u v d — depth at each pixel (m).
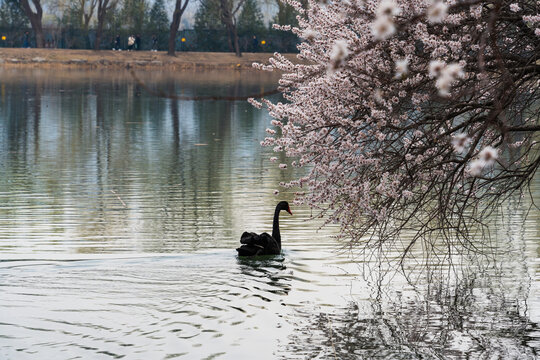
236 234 14.77
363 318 9.77
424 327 9.43
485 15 9.12
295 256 13.10
